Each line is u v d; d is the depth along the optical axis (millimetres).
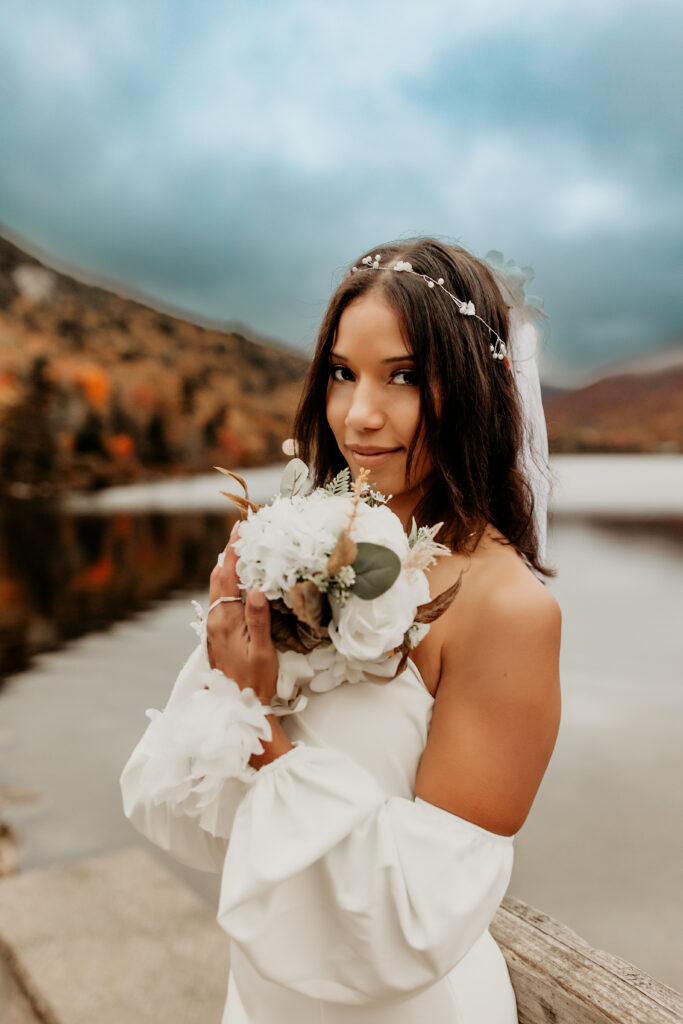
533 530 1186
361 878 879
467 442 1104
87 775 6000
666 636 11164
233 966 1134
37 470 33188
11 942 2549
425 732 994
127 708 8125
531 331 1426
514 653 934
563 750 6988
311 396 1263
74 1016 2230
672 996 1143
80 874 2969
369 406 1091
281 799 916
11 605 14969
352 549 852
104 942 2561
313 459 1348
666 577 15945
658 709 8000
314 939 903
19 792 5594
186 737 931
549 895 4664
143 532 28531
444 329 1081
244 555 935
